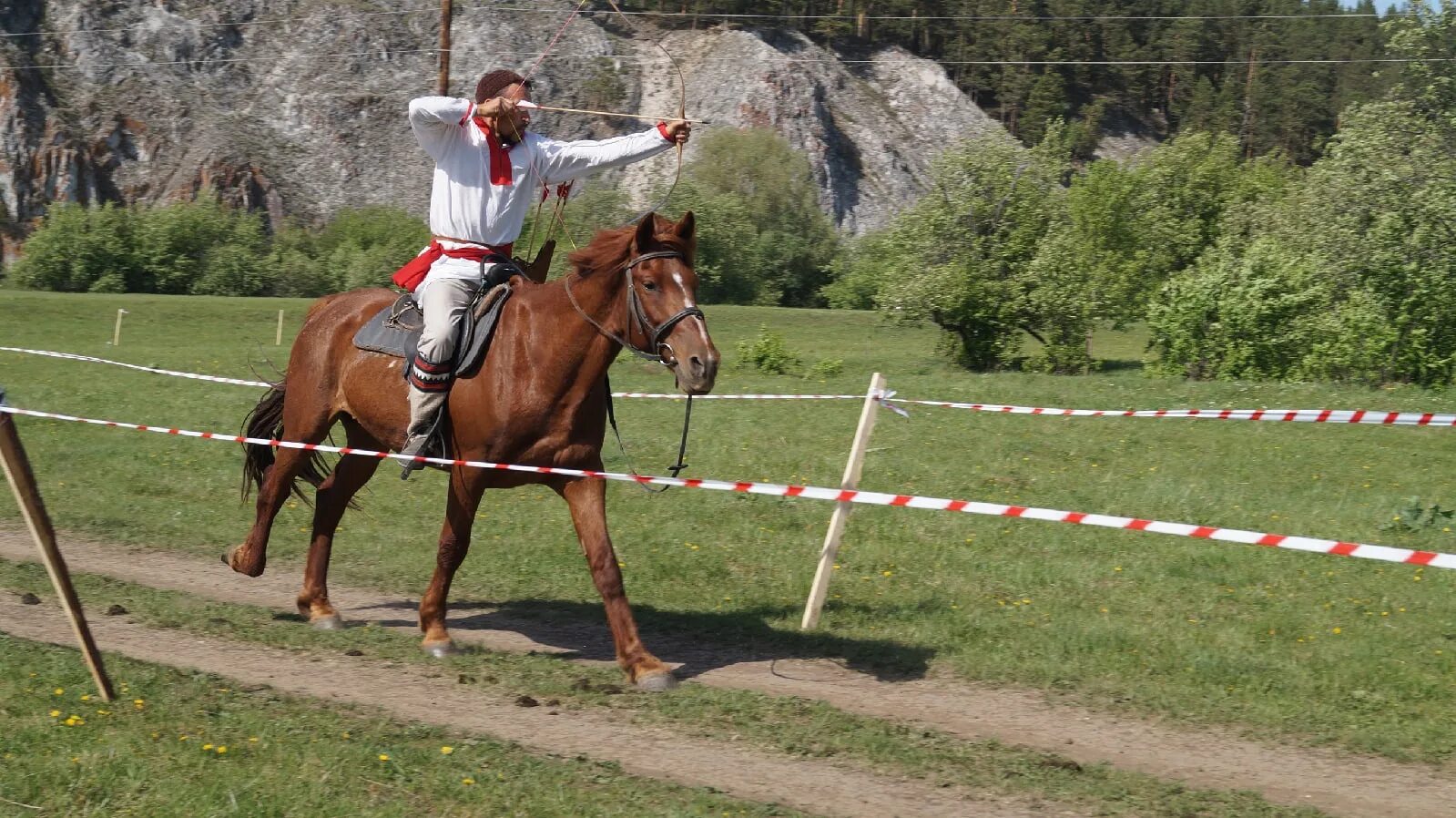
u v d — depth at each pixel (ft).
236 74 411.34
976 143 127.24
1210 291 97.09
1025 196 124.06
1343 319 90.07
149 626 25.21
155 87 392.68
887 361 137.59
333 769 16.85
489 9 443.32
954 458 48.49
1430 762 19.25
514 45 435.12
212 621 25.55
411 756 17.58
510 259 24.66
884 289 131.13
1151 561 32.22
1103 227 177.99
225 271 263.08
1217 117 443.73
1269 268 96.78
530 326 22.44
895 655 24.36
